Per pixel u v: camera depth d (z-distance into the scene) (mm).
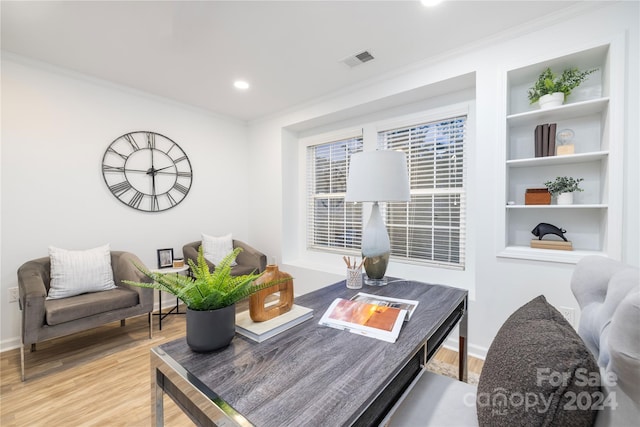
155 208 3156
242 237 4023
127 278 2428
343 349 909
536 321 802
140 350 2279
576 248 2033
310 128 3703
